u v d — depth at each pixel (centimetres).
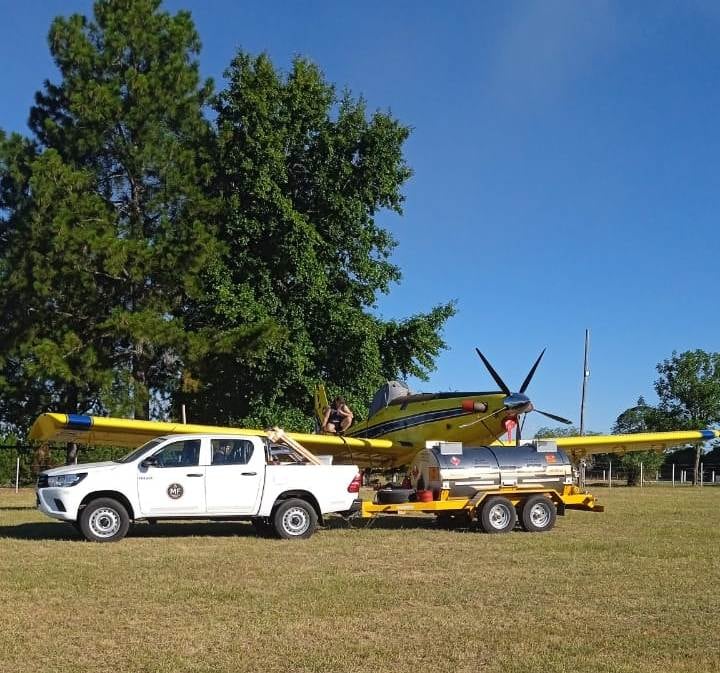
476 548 1102
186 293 2686
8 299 2630
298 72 3117
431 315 3288
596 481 4141
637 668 549
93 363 2522
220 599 754
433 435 1691
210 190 2989
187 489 1170
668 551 1067
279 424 2850
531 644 605
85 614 693
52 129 2745
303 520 1208
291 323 2906
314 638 621
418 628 652
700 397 4581
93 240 2431
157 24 2828
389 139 3200
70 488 1139
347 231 3173
